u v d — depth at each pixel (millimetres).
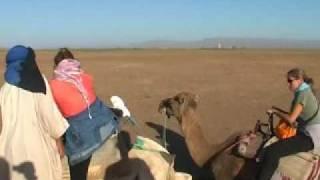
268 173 3119
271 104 7605
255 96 8406
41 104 2580
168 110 3691
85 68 14125
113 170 2982
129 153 3262
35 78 2598
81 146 2877
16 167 2551
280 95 8516
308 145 3084
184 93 3703
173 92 8906
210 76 11695
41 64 15398
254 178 3238
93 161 2957
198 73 12477
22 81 2582
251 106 7438
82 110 2863
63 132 2625
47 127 2605
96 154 2963
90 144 2881
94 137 2889
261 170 3162
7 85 2607
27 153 2555
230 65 15219
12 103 2578
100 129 2912
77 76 2881
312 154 3072
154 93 8789
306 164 3053
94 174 2951
